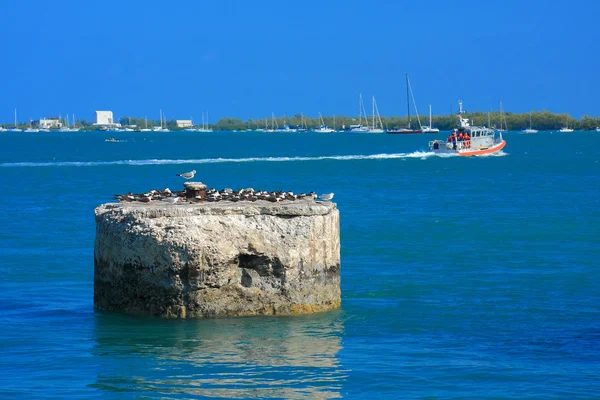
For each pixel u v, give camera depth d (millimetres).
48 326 46656
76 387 37844
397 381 39062
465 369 40656
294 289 46875
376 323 48219
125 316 46875
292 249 46344
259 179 176000
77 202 118375
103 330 45094
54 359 41406
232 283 45812
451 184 158500
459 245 78062
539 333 46844
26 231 85750
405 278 61781
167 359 41250
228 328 45031
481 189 146750
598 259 70062
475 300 54500
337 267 49219
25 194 132625
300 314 47188
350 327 47125
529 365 41406
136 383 38281
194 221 44781
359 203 120438
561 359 42344
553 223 94875
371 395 37312
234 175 188750
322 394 37344
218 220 45219
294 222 46625
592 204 118188
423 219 99062
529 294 56438
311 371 40031
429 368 40812
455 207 114188
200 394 37094
